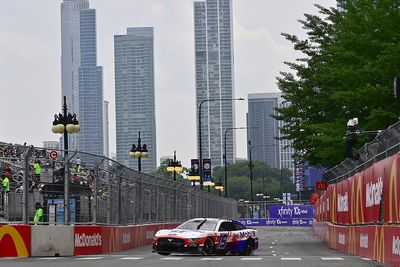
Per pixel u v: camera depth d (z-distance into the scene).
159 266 18.39
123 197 34.78
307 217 111.88
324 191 52.44
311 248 39.84
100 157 29.20
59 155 25.31
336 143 40.41
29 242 23.17
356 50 39.78
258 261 20.67
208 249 26.58
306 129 43.00
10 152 22.59
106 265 18.69
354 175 29.78
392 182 19.80
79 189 27.02
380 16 38.47
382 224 21.70
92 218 28.33
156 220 43.19
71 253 25.31
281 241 53.50
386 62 37.47
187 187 55.28
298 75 45.91
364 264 19.48
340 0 45.94
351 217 29.98
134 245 35.78
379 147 24.09
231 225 28.47
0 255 22.17
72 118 34.91
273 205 113.31
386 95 38.03
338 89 40.59
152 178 42.41
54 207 24.88
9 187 22.45
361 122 41.00
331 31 46.09
